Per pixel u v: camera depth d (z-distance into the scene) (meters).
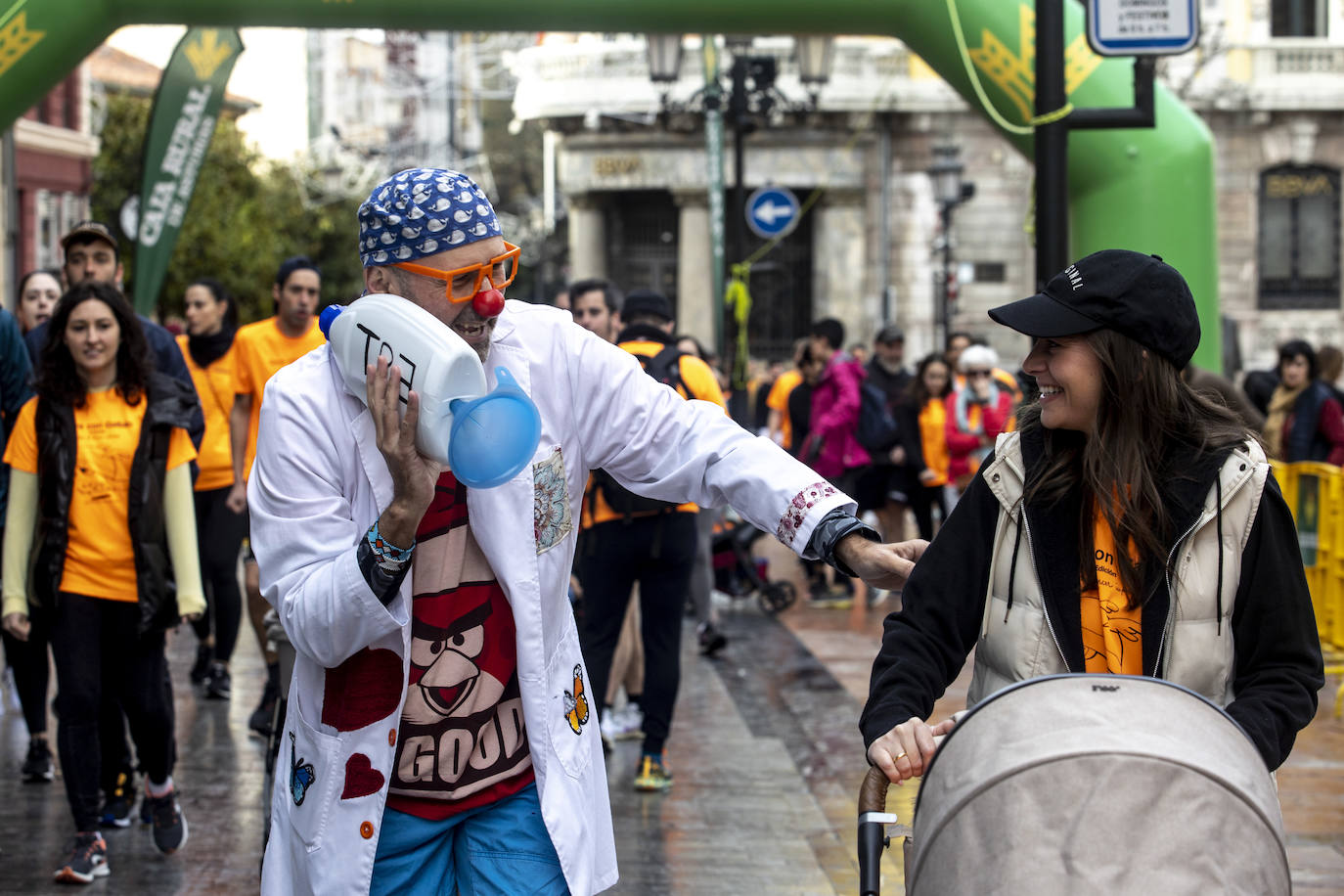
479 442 2.38
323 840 2.57
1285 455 10.25
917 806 2.18
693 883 4.88
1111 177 7.36
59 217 30.17
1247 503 2.39
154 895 4.73
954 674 2.54
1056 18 6.00
